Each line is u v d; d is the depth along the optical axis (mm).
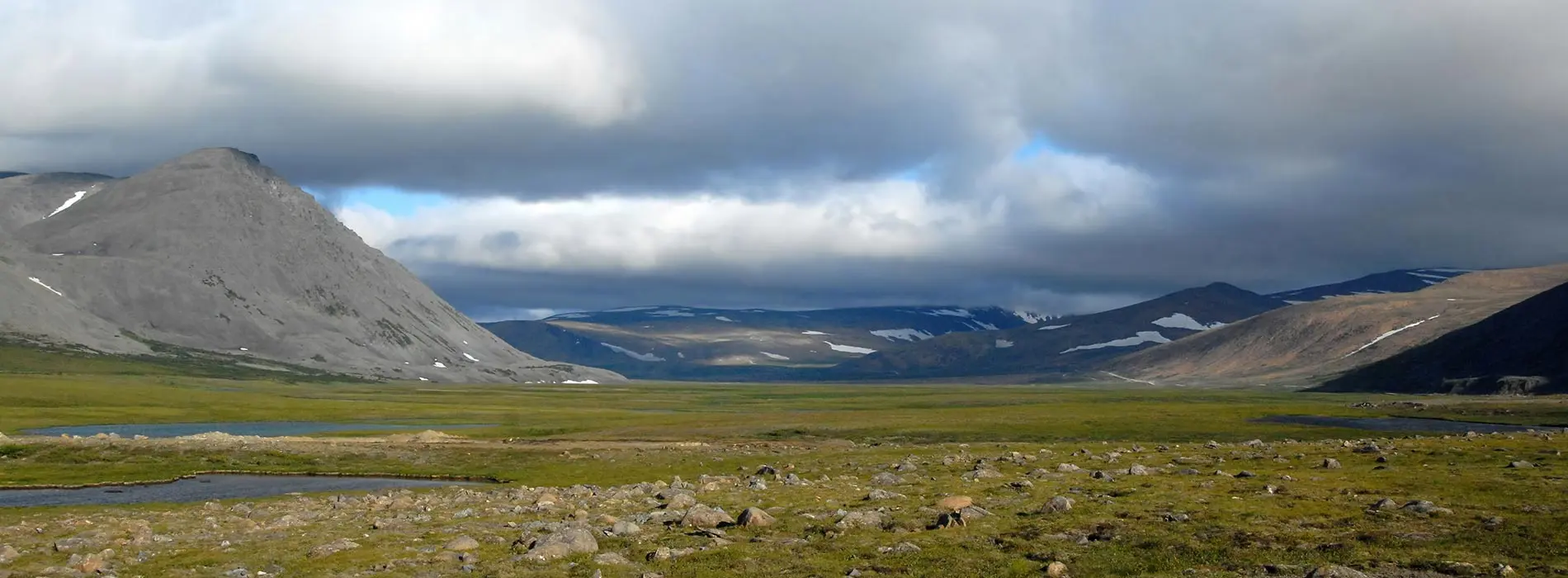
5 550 38625
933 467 68500
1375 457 62469
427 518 48781
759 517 41344
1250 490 47656
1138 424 139750
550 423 179250
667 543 37594
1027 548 35562
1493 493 44281
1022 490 50781
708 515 42344
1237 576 30875
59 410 193625
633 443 122062
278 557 36938
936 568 32844
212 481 86375
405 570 33969
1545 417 169875
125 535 44156
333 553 37375
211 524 50156
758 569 33000
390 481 87625
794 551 35875
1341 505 42281
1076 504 44562
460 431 154000
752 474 74688
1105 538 37000
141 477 86562
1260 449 73125
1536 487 45125
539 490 66500
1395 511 40062
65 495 76438
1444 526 37031
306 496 71312
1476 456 60312
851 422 153875
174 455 98500
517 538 40625
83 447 101250
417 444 111500
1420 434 126188
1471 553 32656
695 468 87625
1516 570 30344
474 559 35406
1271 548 34406
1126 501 45062
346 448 105750
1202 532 37406
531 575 32875
